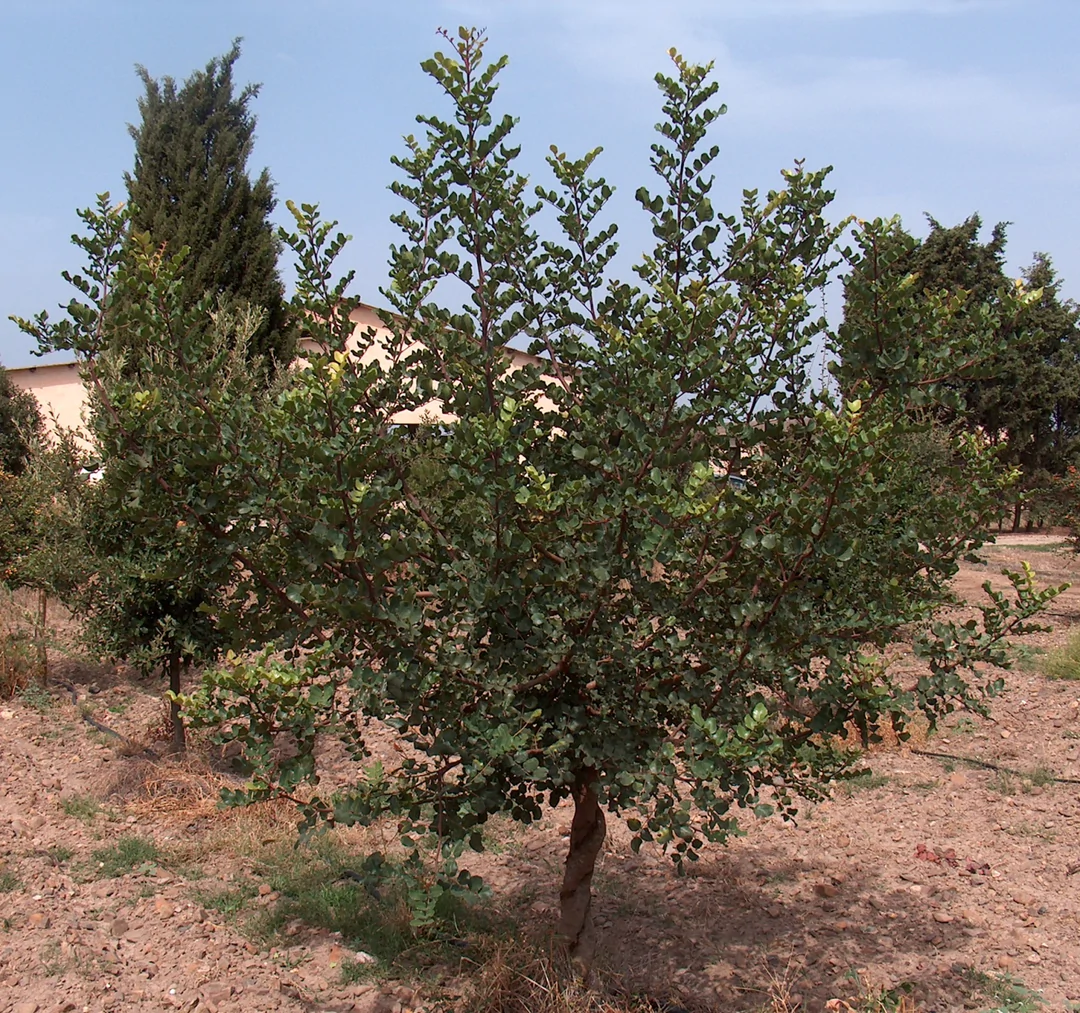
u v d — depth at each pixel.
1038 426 31.72
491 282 3.97
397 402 4.13
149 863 5.95
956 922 5.33
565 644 3.70
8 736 8.27
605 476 3.92
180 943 4.87
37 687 9.53
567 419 4.23
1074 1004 4.46
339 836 6.51
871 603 3.97
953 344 3.72
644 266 4.20
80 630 10.10
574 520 3.57
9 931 4.73
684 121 4.15
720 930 5.38
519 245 4.21
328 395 3.42
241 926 5.23
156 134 18.78
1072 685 9.62
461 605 3.77
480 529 3.90
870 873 6.04
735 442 4.17
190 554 4.32
